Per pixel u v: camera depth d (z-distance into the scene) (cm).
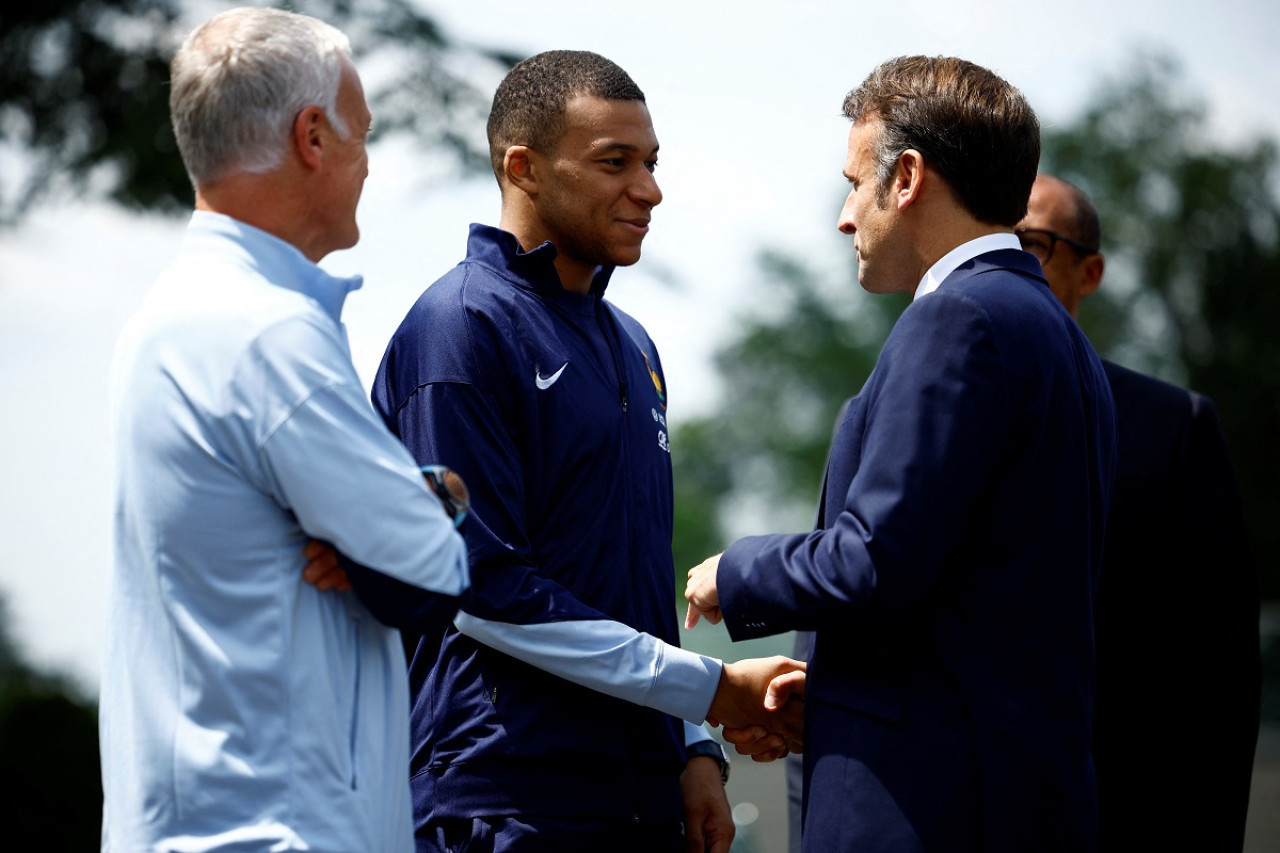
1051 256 1082
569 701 841
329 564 654
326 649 653
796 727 868
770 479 15600
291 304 654
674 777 892
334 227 707
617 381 898
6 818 2064
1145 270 11981
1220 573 998
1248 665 1002
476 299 848
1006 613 721
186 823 635
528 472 844
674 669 831
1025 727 710
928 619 732
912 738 721
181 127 679
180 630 642
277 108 670
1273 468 11269
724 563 784
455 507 704
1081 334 814
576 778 836
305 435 634
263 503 644
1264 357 11481
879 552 705
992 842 702
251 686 637
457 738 841
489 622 814
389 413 865
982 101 776
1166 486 1001
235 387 637
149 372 654
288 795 632
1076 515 740
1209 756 989
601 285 928
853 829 723
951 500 705
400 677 696
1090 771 732
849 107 826
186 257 674
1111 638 995
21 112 2120
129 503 656
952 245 780
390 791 670
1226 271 11681
